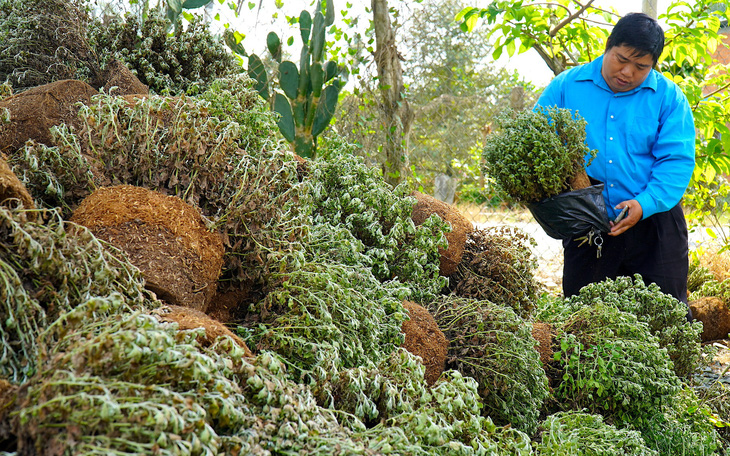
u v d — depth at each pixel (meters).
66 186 1.71
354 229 2.44
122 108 1.80
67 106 2.10
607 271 3.09
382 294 2.00
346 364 1.75
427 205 2.74
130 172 1.76
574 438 1.86
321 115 4.00
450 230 2.53
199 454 0.91
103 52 3.02
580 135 2.82
